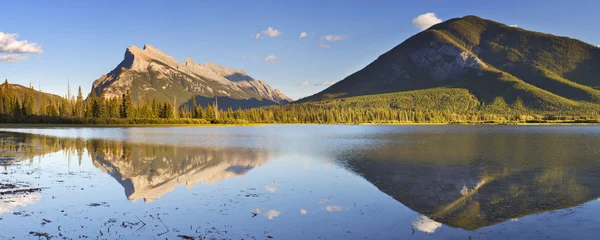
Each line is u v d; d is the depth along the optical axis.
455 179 28.59
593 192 24.16
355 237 15.61
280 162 38.34
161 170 32.84
